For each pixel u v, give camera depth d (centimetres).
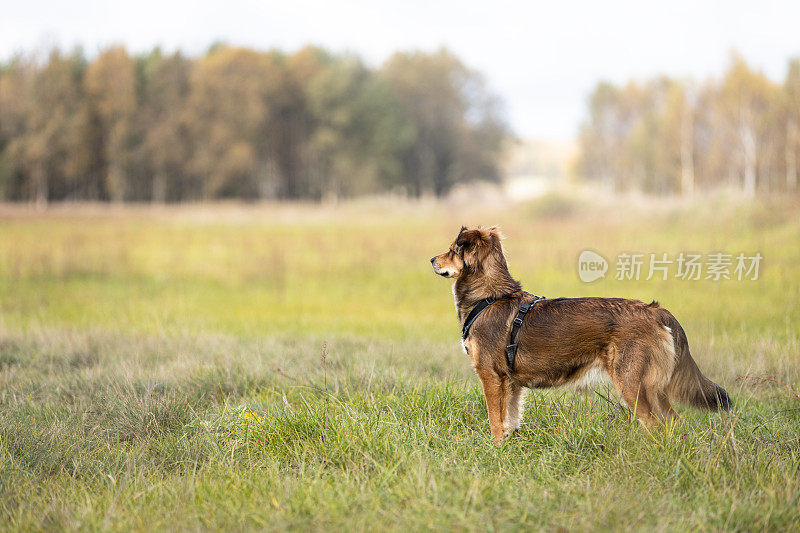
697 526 329
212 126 5925
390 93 6512
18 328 1013
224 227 3259
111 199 6475
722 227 2170
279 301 1459
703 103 4869
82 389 645
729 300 1131
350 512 344
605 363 472
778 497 349
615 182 7194
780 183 3584
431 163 6962
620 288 1358
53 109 5894
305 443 446
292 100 6631
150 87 6228
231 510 352
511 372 495
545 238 2312
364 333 1026
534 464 424
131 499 381
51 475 443
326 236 2744
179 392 609
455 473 392
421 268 1861
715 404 471
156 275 1783
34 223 3409
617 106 7144
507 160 7250
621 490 369
